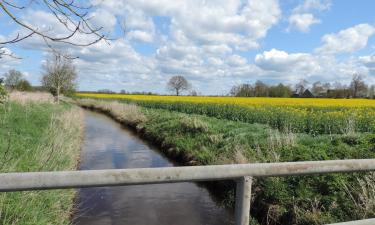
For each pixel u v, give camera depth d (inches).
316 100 1272.1
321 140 321.7
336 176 218.8
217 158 332.8
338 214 193.6
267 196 232.7
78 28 96.1
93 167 368.5
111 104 1213.7
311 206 209.0
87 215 229.6
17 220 138.4
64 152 304.7
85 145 508.1
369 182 196.2
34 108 574.2
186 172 56.3
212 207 255.8
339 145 283.9
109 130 713.0
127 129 740.0
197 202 265.3
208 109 782.5
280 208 218.7
